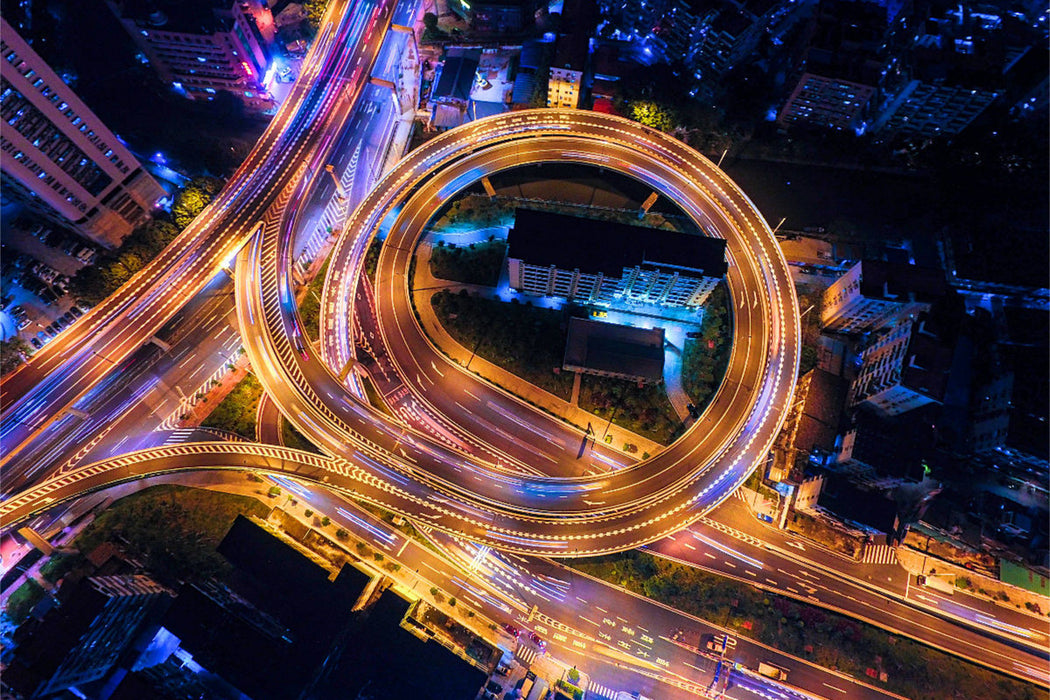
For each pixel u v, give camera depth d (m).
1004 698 149.38
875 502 154.25
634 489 162.50
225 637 135.50
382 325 181.75
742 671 151.25
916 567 160.50
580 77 197.62
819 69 181.88
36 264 175.88
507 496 161.00
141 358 173.88
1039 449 152.50
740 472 164.25
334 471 161.62
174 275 177.00
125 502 157.50
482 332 181.62
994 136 197.62
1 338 168.75
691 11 187.38
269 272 178.50
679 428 171.88
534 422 173.12
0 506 149.25
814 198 199.12
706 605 156.38
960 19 185.00
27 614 143.00
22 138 142.50
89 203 167.62
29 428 159.38
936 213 195.12
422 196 196.12
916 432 159.00
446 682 135.50
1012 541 160.25
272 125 199.12
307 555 153.50
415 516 157.38
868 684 150.75
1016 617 156.62
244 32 188.75
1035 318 170.75
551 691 146.38
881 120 194.50
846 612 157.25
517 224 171.00
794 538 163.50
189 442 165.88
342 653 136.88
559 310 186.00
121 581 142.25
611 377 176.75
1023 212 192.25
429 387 176.00
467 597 156.38
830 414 168.00
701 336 180.88
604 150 199.62
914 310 159.00
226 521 158.50
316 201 198.38
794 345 176.62
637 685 149.88
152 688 131.12
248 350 170.38
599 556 159.75
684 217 196.25
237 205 186.12
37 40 187.12
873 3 198.75
